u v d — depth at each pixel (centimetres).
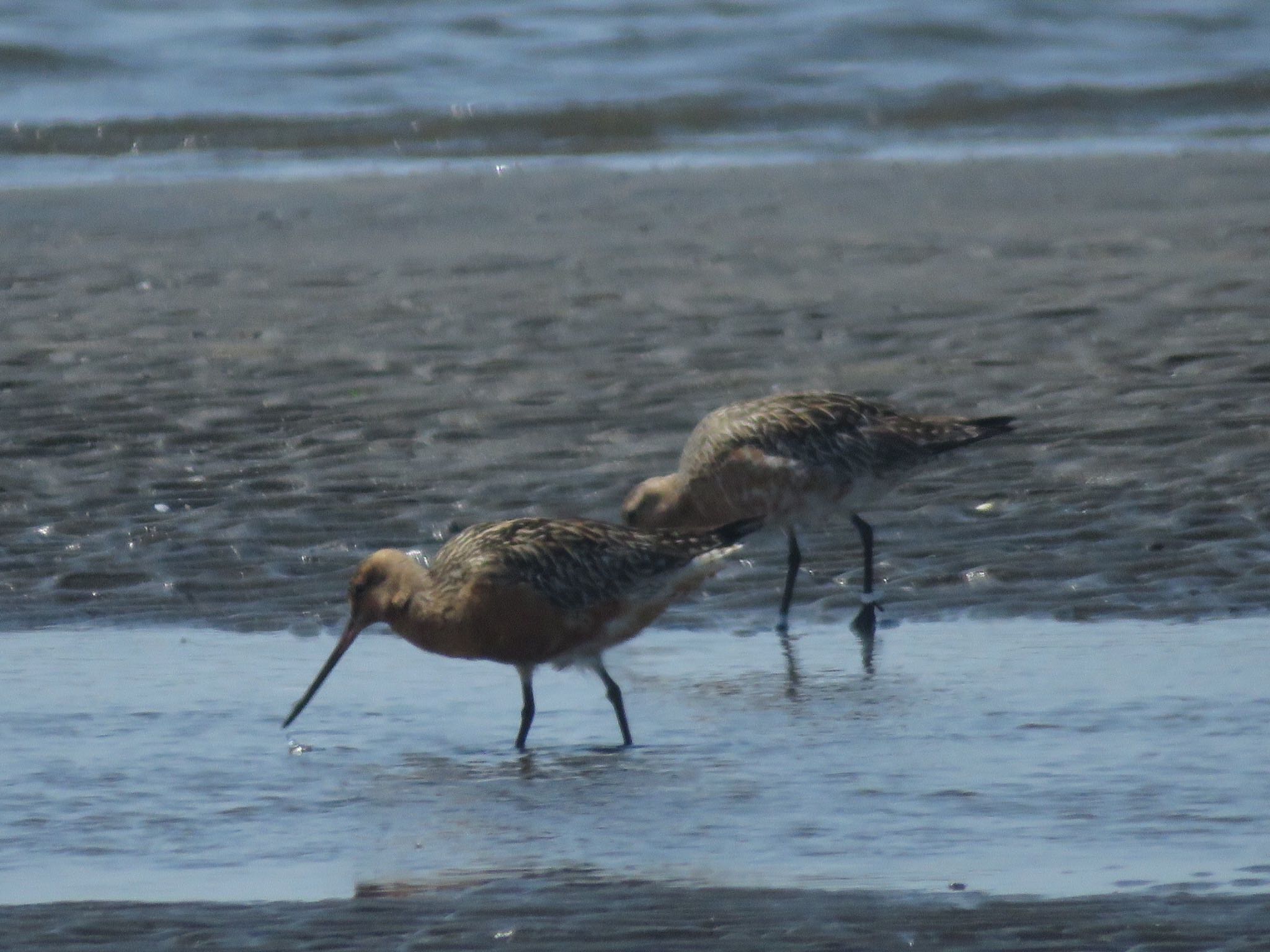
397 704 1127
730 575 1369
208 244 2459
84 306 2123
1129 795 913
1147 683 1101
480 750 1041
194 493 1527
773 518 1321
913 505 1467
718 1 4572
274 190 2873
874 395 1728
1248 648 1162
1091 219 2470
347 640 1110
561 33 4294
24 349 1939
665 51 4131
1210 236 2322
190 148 3384
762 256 2292
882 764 980
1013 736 1017
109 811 929
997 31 4306
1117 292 2053
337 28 4319
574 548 1085
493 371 1834
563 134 3481
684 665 1192
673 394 1747
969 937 724
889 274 2183
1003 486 1494
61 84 3844
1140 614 1241
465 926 752
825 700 1102
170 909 783
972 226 2452
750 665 1185
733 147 3347
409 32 4303
